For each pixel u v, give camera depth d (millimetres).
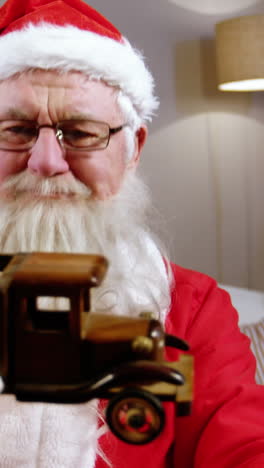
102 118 845
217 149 2830
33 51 797
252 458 792
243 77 2293
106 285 832
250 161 2895
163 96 2701
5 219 829
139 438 459
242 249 2949
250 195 2924
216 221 2895
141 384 471
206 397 887
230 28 2305
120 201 923
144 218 984
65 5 936
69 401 465
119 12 2574
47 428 738
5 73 806
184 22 2684
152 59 2650
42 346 481
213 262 2918
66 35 849
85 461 743
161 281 904
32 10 920
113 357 477
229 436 829
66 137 828
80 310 473
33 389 471
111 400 457
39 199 820
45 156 795
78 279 458
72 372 481
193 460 881
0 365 478
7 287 465
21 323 480
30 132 818
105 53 855
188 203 2840
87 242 843
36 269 469
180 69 2713
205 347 953
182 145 2781
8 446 731
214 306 1015
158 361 488
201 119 2785
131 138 925
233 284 2959
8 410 738
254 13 2807
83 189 841
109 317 512
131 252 893
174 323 960
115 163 885
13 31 887
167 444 864
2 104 813
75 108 813
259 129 2885
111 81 853
